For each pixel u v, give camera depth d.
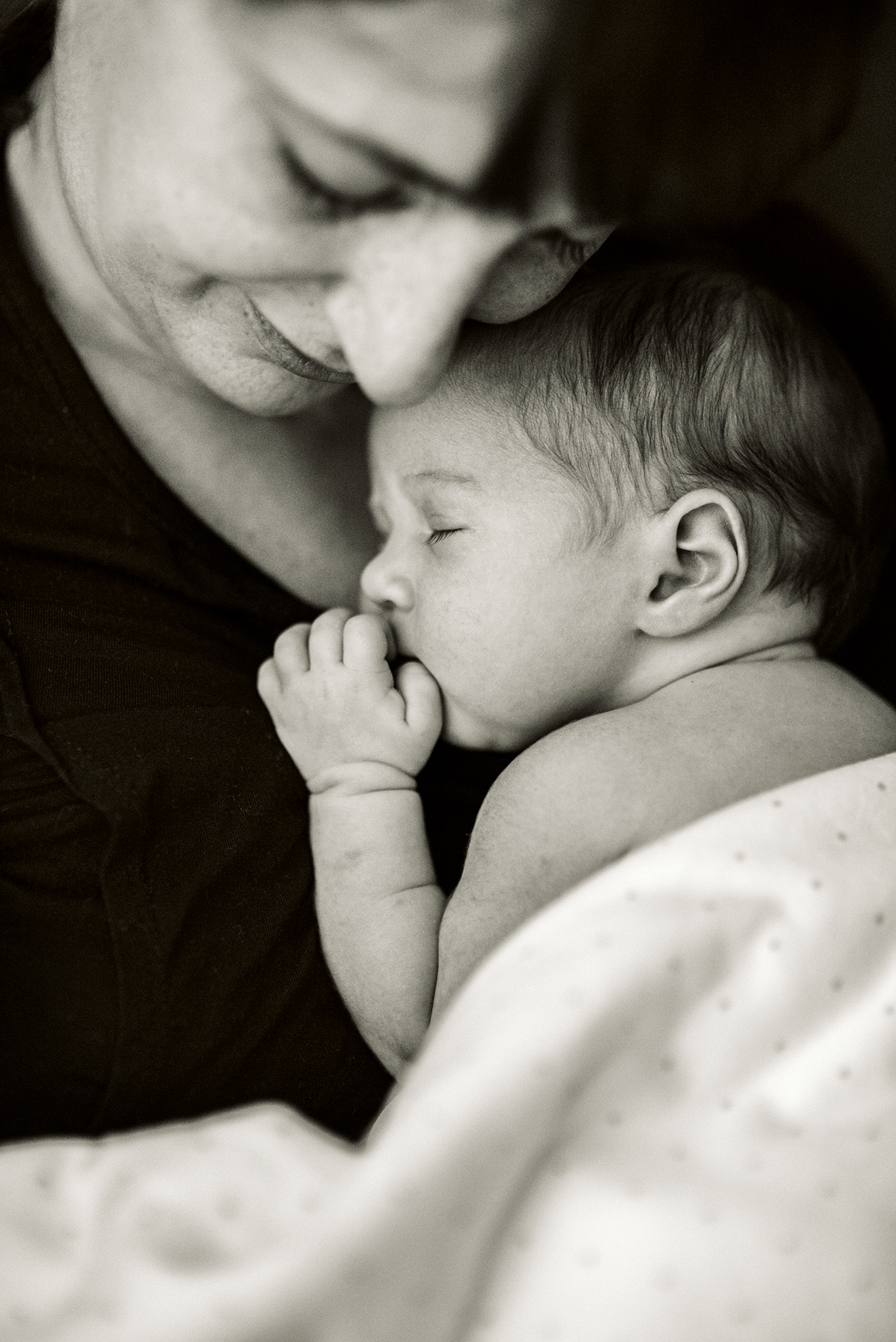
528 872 0.87
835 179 1.30
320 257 0.70
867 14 0.65
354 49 0.60
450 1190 0.60
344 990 0.91
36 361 0.87
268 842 0.91
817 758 0.90
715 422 0.96
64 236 0.87
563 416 0.94
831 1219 0.65
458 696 0.97
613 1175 0.64
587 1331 0.61
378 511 1.01
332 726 0.95
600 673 0.98
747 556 0.96
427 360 0.69
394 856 0.93
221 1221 0.65
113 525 0.90
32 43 0.93
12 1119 0.81
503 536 0.94
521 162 0.62
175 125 0.68
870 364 1.21
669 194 0.66
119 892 0.84
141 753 0.87
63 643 0.88
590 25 0.58
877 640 1.28
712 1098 0.67
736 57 0.61
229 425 0.96
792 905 0.72
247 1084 0.85
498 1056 0.63
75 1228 0.66
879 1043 0.70
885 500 1.08
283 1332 0.57
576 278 0.98
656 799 0.86
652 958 0.68
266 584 0.98
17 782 0.87
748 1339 0.62
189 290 0.77
